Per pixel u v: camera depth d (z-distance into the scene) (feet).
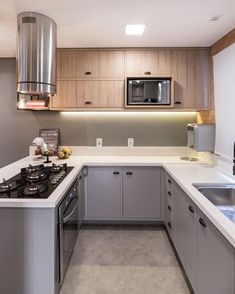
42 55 7.50
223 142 9.46
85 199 11.13
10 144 12.66
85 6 6.98
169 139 12.60
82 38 9.78
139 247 9.61
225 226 4.50
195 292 6.32
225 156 9.25
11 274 6.14
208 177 8.22
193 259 6.46
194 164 10.41
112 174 11.04
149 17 7.83
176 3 6.91
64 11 7.30
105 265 8.41
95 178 11.07
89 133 12.60
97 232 10.89
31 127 12.62
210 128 10.23
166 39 9.98
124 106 11.07
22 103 10.83
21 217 6.03
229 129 8.97
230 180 7.83
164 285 7.41
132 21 8.14
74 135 12.64
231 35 9.02
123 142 12.64
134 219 11.18
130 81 10.73
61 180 7.78
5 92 12.48
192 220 6.56
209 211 5.22
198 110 11.34
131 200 11.11
